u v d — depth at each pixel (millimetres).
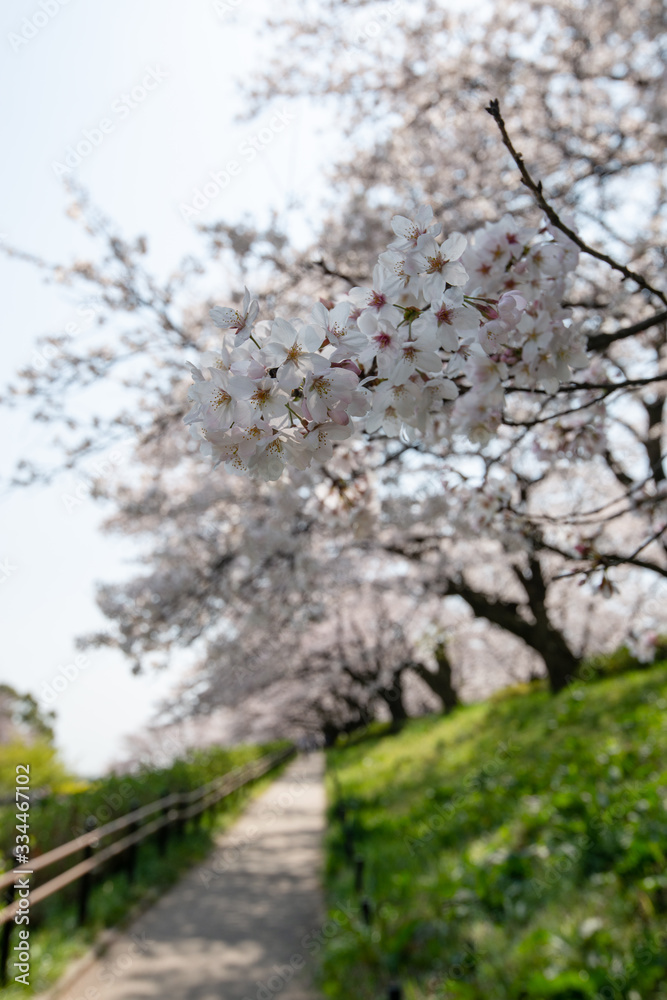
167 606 7613
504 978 3740
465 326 1450
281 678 18922
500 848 5691
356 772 17844
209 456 1387
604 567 2486
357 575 11781
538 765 8109
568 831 5102
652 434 6871
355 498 2742
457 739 14141
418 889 5691
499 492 3039
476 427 2016
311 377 1313
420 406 1511
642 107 6191
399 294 1436
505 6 6551
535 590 12070
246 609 7703
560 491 9664
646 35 6156
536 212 5383
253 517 6840
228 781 14172
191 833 10703
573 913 4078
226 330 1394
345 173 6902
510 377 1896
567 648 12758
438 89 6578
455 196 6496
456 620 17562
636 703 9086
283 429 1357
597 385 2098
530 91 6426
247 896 7586
